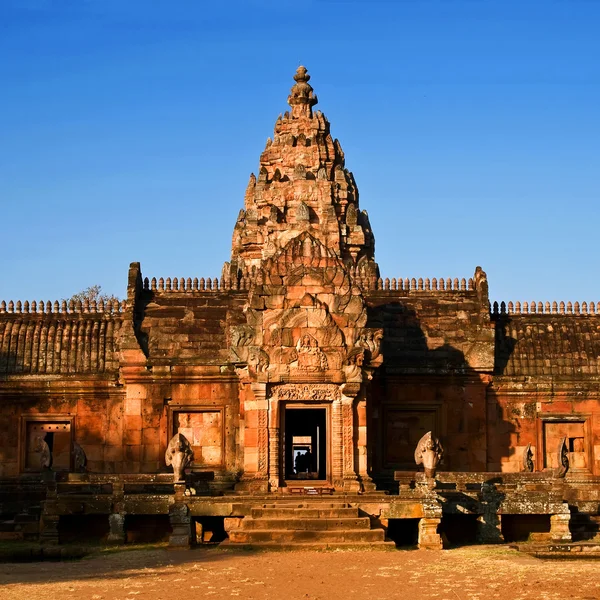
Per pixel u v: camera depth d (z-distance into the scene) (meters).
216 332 51.34
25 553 39.03
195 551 38.03
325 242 72.12
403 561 34.97
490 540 41.09
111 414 51.53
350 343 45.09
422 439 42.12
